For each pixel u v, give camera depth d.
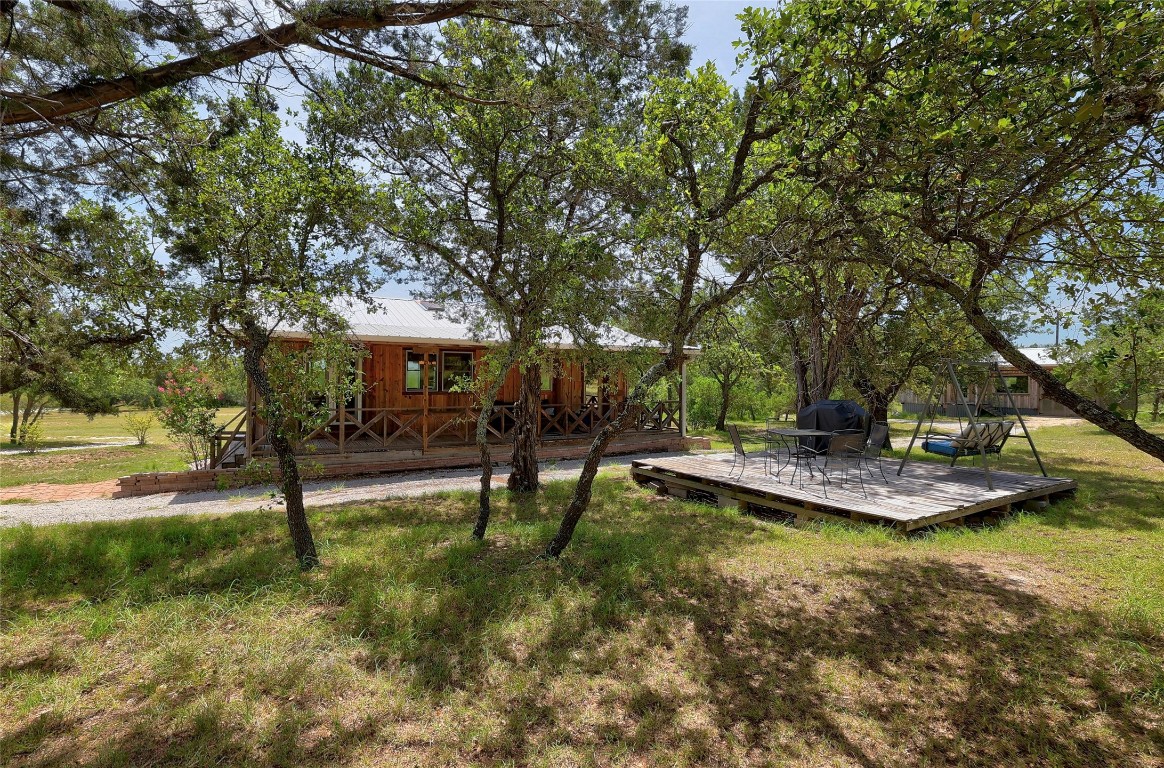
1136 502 7.79
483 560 5.28
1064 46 2.90
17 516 8.31
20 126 4.05
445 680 3.27
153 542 5.90
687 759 2.63
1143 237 3.77
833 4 3.40
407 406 13.92
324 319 5.53
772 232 4.71
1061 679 3.26
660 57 5.26
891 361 13.30
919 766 2.58
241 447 13.06
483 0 4.24
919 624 3.97
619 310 7.34
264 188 5.84
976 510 6.73
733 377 21.81
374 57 4.50
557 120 6.44
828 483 8.09
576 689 3.19
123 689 3.19
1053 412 28.66
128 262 5.47
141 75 3.81
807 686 3.22
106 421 32.72
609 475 11.15
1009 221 4.06
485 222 7.26
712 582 4.72
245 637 3.73
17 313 4.68
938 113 3.54
